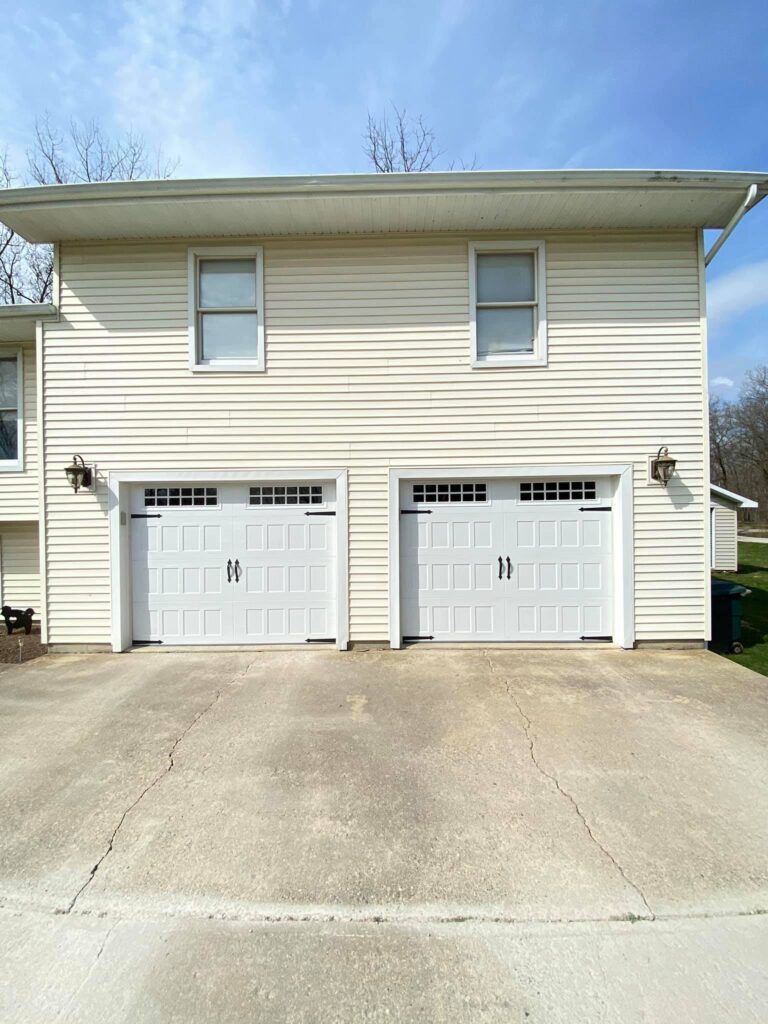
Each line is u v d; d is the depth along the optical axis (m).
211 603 6.31
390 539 6.17
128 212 5.70
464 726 3.93
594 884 2.27
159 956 1.94
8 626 7.26
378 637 6.16
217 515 6.32
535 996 1.76
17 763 3.42
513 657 5.79
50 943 2.01
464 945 1.98
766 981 1.82
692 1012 1.70
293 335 6.19
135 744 3.68
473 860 2.43
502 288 6.26
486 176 5.38
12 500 7.26
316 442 6.20
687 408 6.14
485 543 6.27
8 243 13.11
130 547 6.34
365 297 6.16
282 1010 1.71
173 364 6.20
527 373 6.16
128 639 6.27
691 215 5.92
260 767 3.33
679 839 2.58
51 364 6.21
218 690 4.79
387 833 2.64
